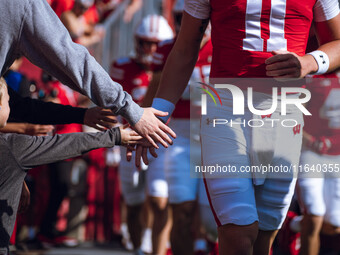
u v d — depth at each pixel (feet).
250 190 42.55
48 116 46.19
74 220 93.25
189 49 46.32
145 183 80.53
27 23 37.29
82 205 93.76
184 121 64.80
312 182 62.80
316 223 63.36
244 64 42.42
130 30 116.26
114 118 49.29
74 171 91.56
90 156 94.17
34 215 88.74
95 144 40.27
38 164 38.63
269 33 42.11
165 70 47.01
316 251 63.98
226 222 41.70
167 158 65.26
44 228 89.97
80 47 39.27
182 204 64.23
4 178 37.65
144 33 82.17
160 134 42.16
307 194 62.95
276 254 76.64
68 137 39.75
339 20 43.19
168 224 72.28
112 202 96.89
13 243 68.90
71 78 39.37
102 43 111.86
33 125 49.39
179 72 46.68
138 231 81.66
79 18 102.78
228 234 41.60
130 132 41.83
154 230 71.97
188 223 64.69
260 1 41.73
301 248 64.08
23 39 37.91
